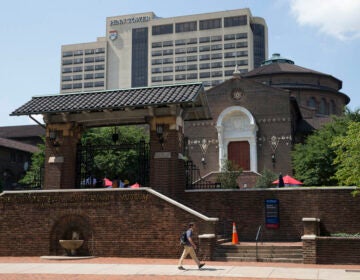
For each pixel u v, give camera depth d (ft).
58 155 78.89
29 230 73.20
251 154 152.25
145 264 60.44
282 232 73.82
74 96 81.10
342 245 59.77
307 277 48.80
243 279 47.67
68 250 71.20
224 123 157.79
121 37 568.82
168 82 525.34
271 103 154.40
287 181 108.58
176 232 66.80
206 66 517.14
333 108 201.05
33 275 52.19
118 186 95.30
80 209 71.61
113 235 69.56
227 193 76.54
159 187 73.26
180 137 77.25
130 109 76.84
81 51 571.69
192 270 54.54
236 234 69.62
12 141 214.90
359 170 63.05
